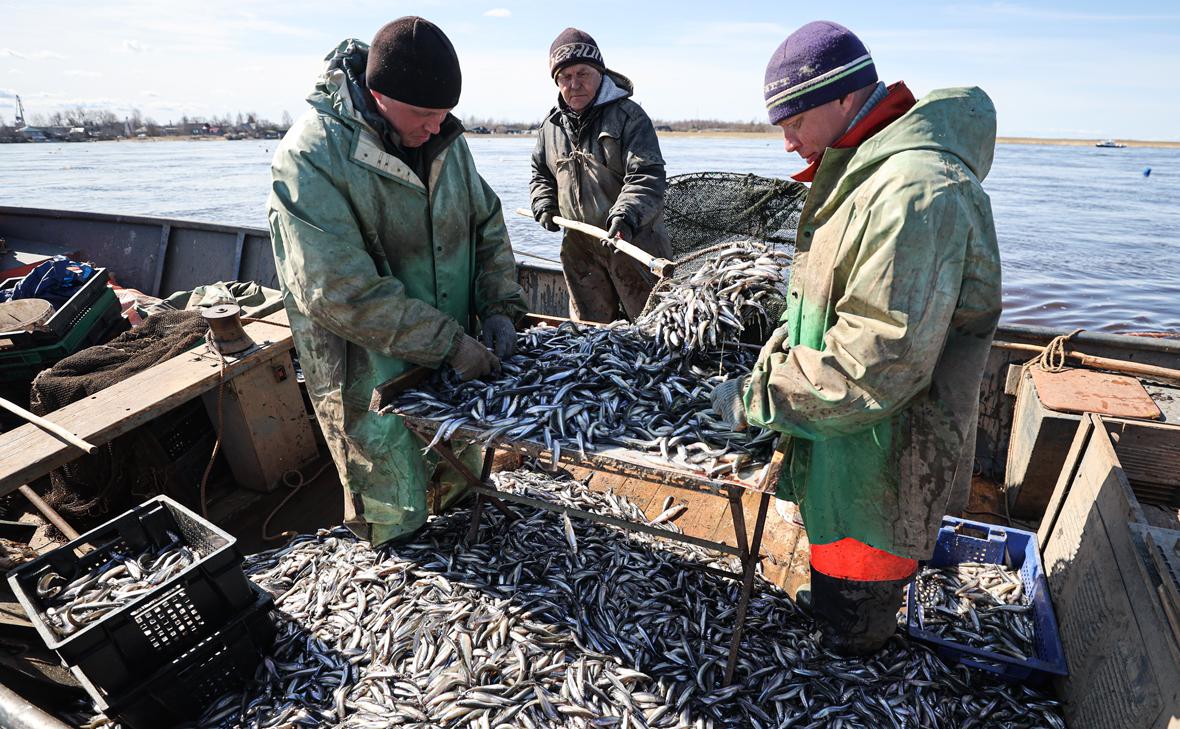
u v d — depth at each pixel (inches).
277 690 132.3
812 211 107.2
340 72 127.9
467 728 121.1
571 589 150.1
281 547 181.8
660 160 216.4
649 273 226.5
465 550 161.5
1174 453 157.5
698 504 191.2
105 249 378.6
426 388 141.6
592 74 212.1
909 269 87.0
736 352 149.3
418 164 142.0
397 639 139.1
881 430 103.8
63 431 157.8
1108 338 196.2
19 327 225.5
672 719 122.4
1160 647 96.9
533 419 126.6
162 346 213.5
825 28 98.1
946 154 90.1
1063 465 170.2
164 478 193.3
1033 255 882.8
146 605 119.0
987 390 211.0
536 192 247.3
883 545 111.4
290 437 213.6
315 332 142.3
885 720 122.0
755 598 151.5
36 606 123.1
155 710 122.0
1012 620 144.1
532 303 308.2
